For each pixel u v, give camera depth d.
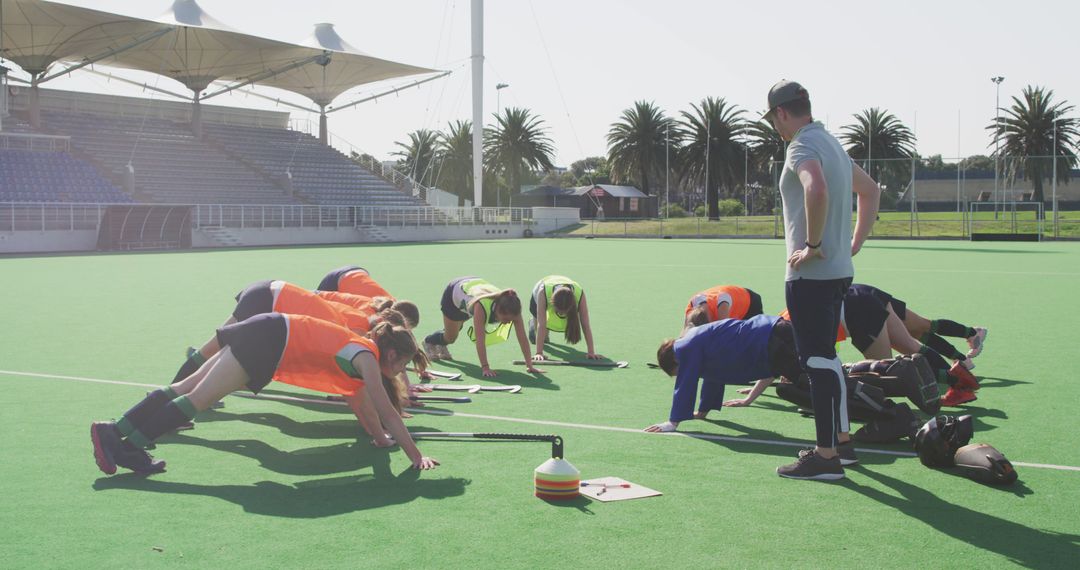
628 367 7.18
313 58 43.50
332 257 26.36
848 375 5.53
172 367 7.16
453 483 3.98
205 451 4.56
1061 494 3.85
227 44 40.50
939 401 5.43
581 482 3.93
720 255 27.17
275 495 3.80
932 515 3.56
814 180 3.82
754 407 5.71
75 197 34.44
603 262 23.20
